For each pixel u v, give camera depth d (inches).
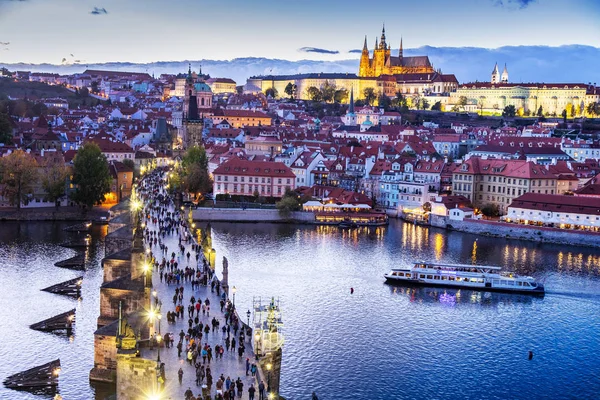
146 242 7628.0
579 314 7337.6
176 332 4726.9
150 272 5359.3
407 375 5565.9
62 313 6063.0
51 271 7775.6
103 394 4559.5
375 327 6648.6
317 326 6565.0
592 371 5802.2
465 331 6673.2
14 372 4980.3
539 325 6924.2
